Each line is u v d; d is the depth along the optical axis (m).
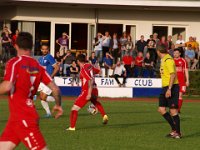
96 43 50.16
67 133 22.89
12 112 12.92
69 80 46.59
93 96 25.06
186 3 53.91
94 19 56.44
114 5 53.66
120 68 47.41
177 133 22.31
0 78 44.94
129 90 47.22
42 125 25.31
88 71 23.70
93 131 23.69
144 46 49.97
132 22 57.12
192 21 57.94
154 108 36.19
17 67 12.93
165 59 21.86
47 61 28.00
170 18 57.62
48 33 55.56
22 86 12.94
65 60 47.94
